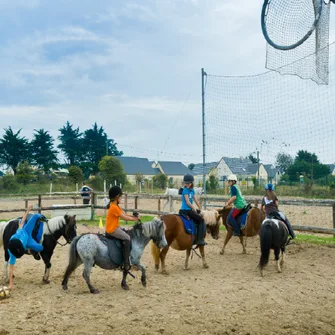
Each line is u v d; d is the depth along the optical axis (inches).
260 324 215.0
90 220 724.0
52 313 231.8
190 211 340.5
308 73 236.4
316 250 431.2
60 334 200.7
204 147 545.6
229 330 205.8
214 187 1347.2
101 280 310.8
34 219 294.5
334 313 234.5
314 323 217.8
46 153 2476.6
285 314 231.3
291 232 345.4
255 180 1028.5
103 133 2920.8
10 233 297.7
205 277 320.5
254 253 423.8
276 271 341.4
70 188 1803.6
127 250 273.4
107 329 206.8
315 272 337.7
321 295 271.0
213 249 448.8
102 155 2837.1
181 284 298.2
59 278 319.0
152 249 331.6
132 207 989.8
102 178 1937.7
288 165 1254.9
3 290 264.1
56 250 451.2
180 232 331.0
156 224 288.5
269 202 352.2
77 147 2864.2
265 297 264.1
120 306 243.6
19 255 278.8
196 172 2351.1
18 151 2412.6
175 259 395.5
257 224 395.5
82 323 215.2
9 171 2404.0
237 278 316.5
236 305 246.8
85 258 268.4
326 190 916.0
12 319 221.9
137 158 3142.2
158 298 260.5
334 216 467.8
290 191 941.8
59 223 300.5
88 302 252.4
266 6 220.4
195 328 208.4
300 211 824.3
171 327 209.6
